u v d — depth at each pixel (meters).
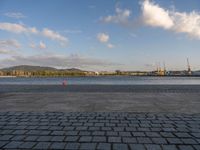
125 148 3.72
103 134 4.55
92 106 8.13
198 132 4.69
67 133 4.63
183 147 3.76
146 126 5.21
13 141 4.10
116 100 9.79
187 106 8.09
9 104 8.69
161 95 11.94
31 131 4.79
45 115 6.48
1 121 5.73
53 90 15.91
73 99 10.19
